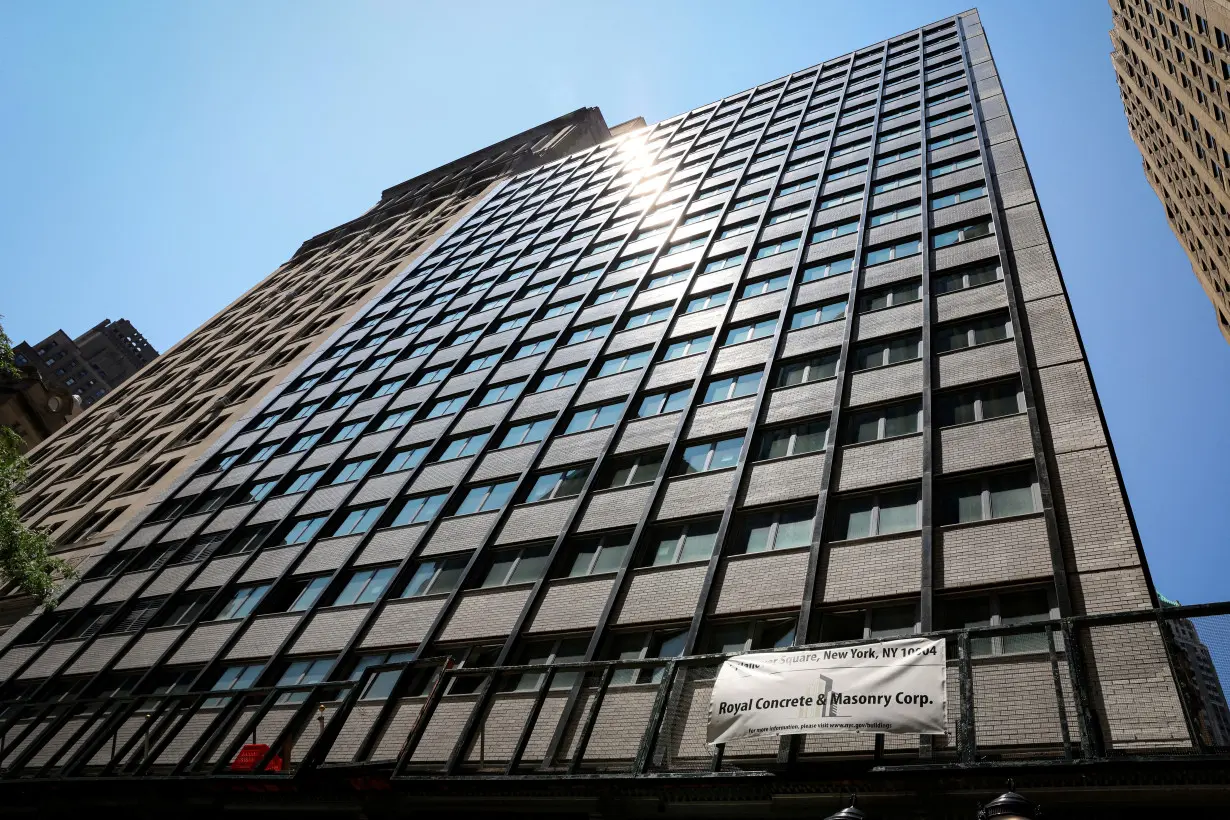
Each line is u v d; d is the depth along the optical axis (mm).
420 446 33094
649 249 40312
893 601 16297
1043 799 11523
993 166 30516
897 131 39156
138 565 35594
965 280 24844
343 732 20219
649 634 18750
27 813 22703
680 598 19094
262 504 35000
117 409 60781
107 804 21281
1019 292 22859
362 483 32438
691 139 55938
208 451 42688
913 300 25203
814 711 12641
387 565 26703
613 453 25797
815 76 56406
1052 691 12797
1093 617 11992
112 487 44969
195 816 20031
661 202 46188
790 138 46031
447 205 73375
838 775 12148
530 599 21391
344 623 24891
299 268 77062
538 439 29031
